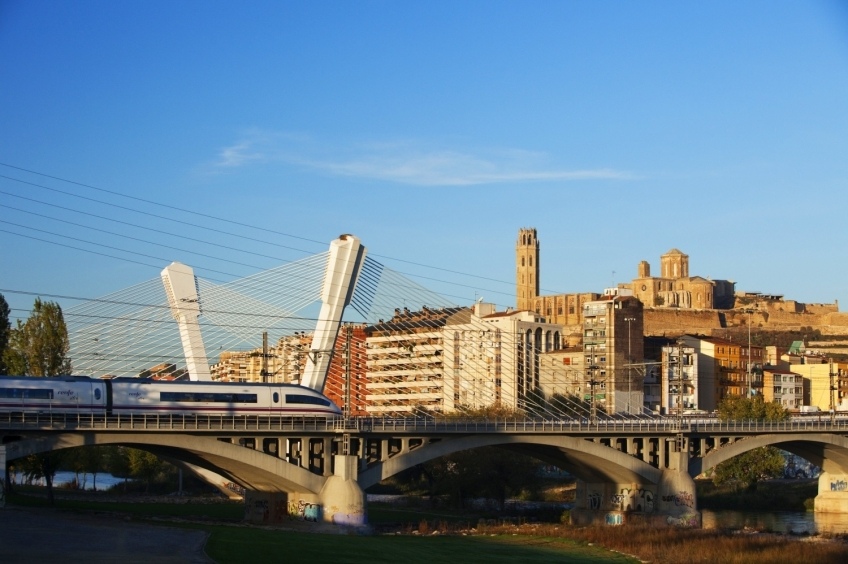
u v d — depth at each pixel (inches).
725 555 4534.9
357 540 4340.6
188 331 5708.7
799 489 7445.9
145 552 3403.1
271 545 3809.1
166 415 4965.6
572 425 5925.2
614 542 4884.4
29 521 4089.6
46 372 5738.2
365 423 5191.9
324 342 5610.2
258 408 5196.9
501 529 5339.6
